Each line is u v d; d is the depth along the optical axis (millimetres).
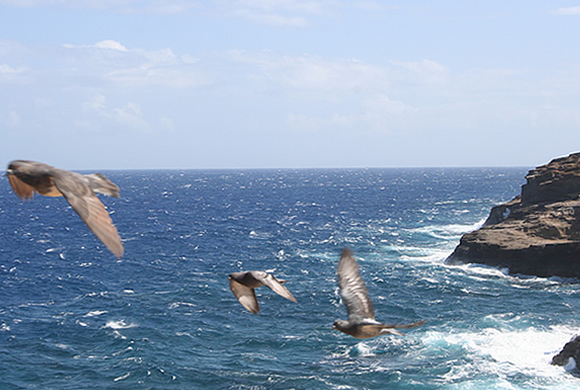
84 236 88438
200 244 78500
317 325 38594
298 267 60906
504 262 53812
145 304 45188
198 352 34250
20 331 38188
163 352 34062
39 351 34594
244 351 34188
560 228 55000
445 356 31734
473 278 51844
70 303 46062
